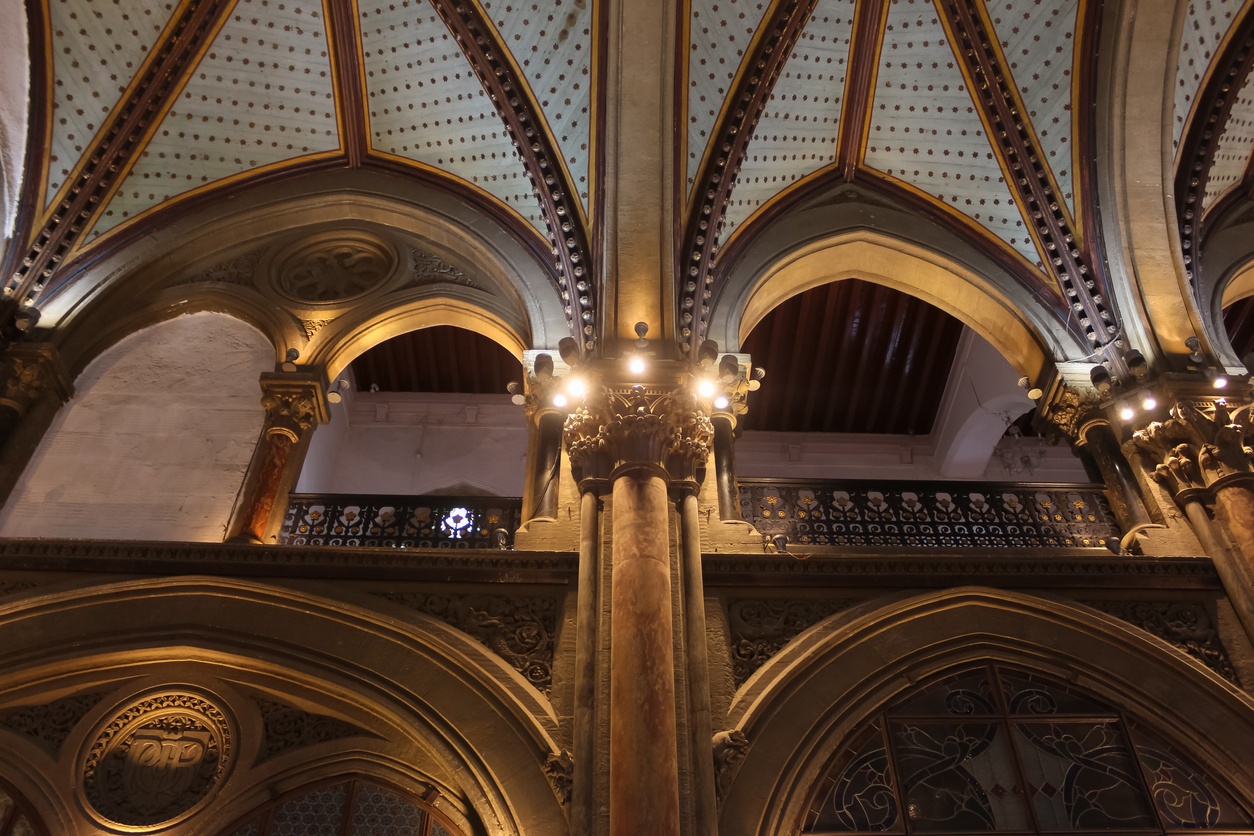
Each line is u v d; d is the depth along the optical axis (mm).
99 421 8836
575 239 9398
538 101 9766
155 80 9711
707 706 6301
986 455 13852
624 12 9086
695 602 6828
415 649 6816
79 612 6930
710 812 5832
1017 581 7484
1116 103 9555
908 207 10297
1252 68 9852
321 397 9180
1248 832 6355
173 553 7270
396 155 10391
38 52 9297
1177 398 8438
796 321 13398
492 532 8211
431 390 14125
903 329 13422
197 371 9320
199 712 6824
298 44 9828
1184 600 7504
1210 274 9719
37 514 8203
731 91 9680
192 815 6383
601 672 6414
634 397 7801
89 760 6582
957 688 7020
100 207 9586
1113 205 9500
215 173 10102
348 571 7234
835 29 9695
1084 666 7094
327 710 6828
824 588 7387
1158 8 9359
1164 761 6734
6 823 6270
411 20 9727
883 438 14641
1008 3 9664
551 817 5980
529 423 8828
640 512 7062
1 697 6730
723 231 9688
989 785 6551
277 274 9977
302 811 6480
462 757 6340
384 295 9883
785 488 8492
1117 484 8430
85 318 9125
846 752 6633
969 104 10039
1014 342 9867
